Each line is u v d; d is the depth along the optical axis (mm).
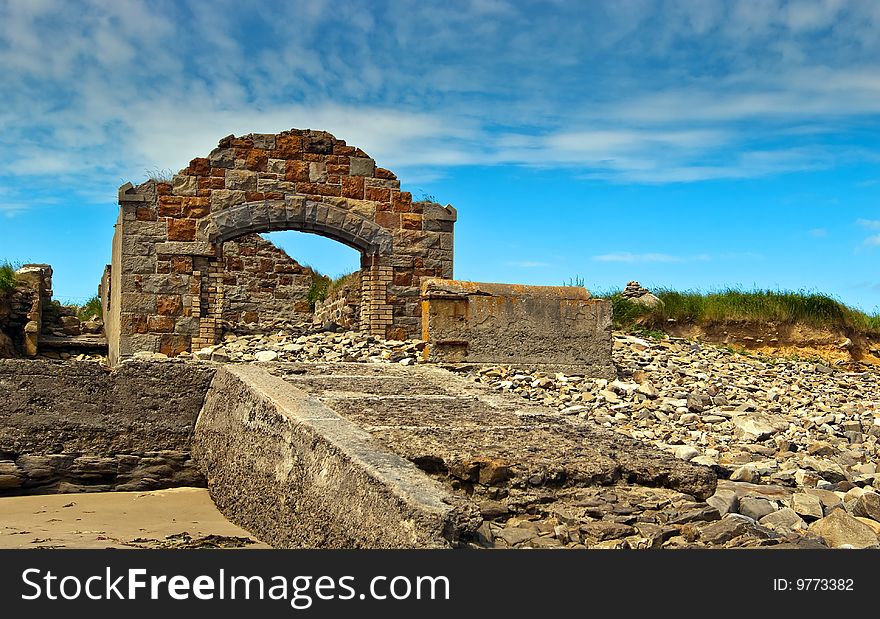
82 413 10969
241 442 9594
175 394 11320
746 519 7098
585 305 14688
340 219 18625
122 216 17641
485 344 14227
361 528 6672
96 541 8188
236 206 18094
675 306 20484
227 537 8492
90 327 22766
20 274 21422
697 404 12422
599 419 11586
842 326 20750
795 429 11383
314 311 25625
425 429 8445
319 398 9523
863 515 7383
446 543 6027
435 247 19234
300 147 18516
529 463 7582
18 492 10672
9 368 10797
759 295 21109
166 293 17688
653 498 7547
